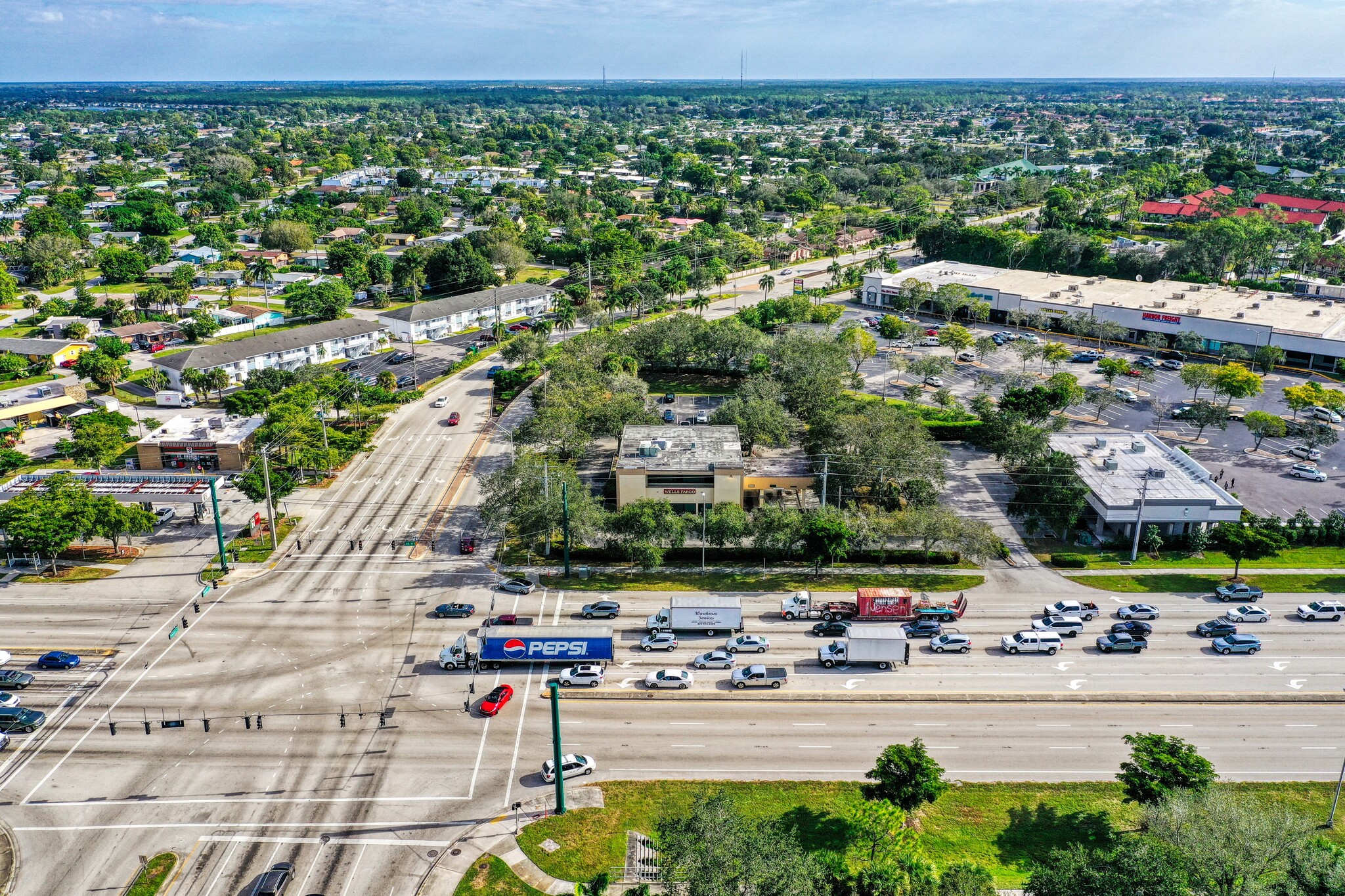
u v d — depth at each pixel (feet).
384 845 252.21
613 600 378.53
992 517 453.17
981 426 541.75
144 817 260.83
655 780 278.26
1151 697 319.88
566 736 297.53
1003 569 406.00
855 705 315.37
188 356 636.48
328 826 258.57
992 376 628.28
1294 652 346.54
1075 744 296.30
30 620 357.61
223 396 623.36
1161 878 206.90
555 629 330.95
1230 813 226.58
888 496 446.19
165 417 583.99
